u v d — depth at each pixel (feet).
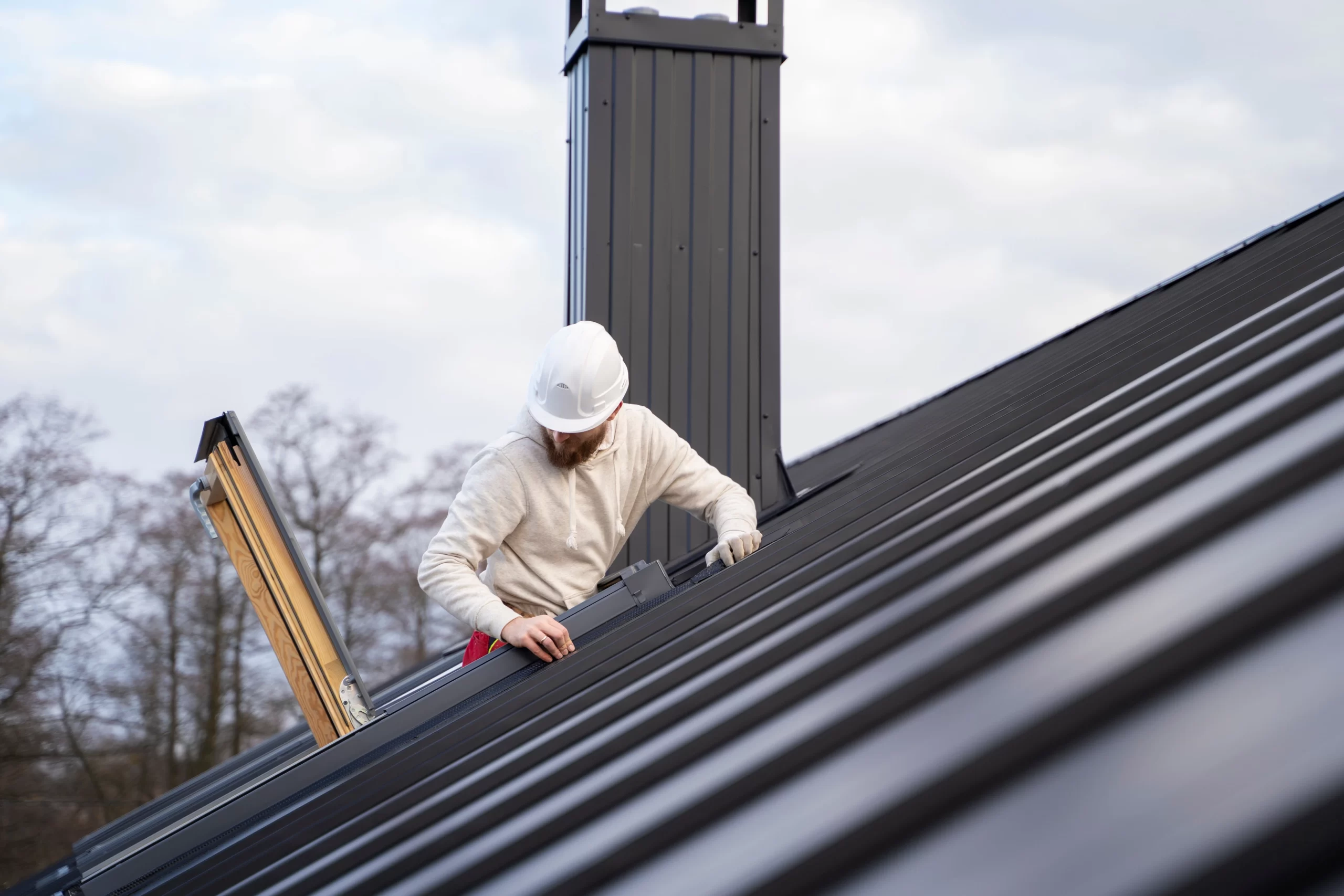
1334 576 2.96
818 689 4.68
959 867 2.60
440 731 8.53
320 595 10.89
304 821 7.54
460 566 11.24
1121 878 2.23
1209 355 7.06
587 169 20.21
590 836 4.41
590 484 11.99
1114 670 3.13
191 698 84.02
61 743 81.56
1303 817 2.13
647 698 6.15
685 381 20.30
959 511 6.20
